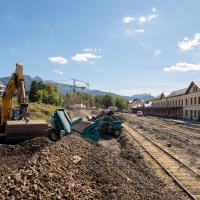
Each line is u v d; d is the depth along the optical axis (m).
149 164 17.09
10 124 17.06
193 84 75.19
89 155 14.59
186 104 80.75
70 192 8.92
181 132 38.06
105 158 14.91
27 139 17.23
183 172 15.12
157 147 23.66
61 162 11.52
